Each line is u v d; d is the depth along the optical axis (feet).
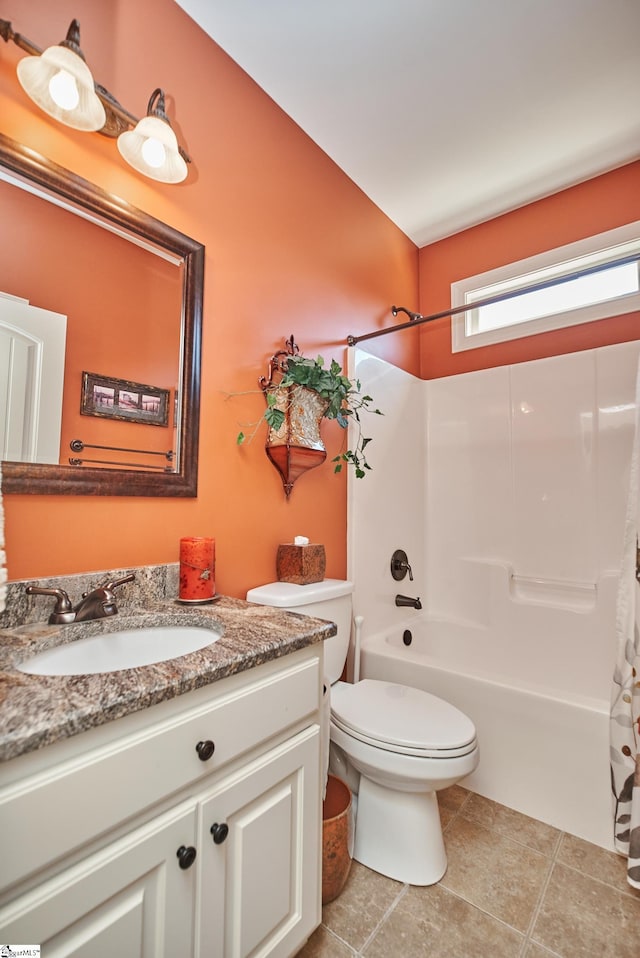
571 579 7.22
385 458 7.67
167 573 4.12
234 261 5.11
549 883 4.28
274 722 3.00
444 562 8.53
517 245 8.32
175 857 2.35
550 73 5.62
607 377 7.13
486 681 5.46
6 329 3.26
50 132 3.51
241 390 5.09
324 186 6.74
